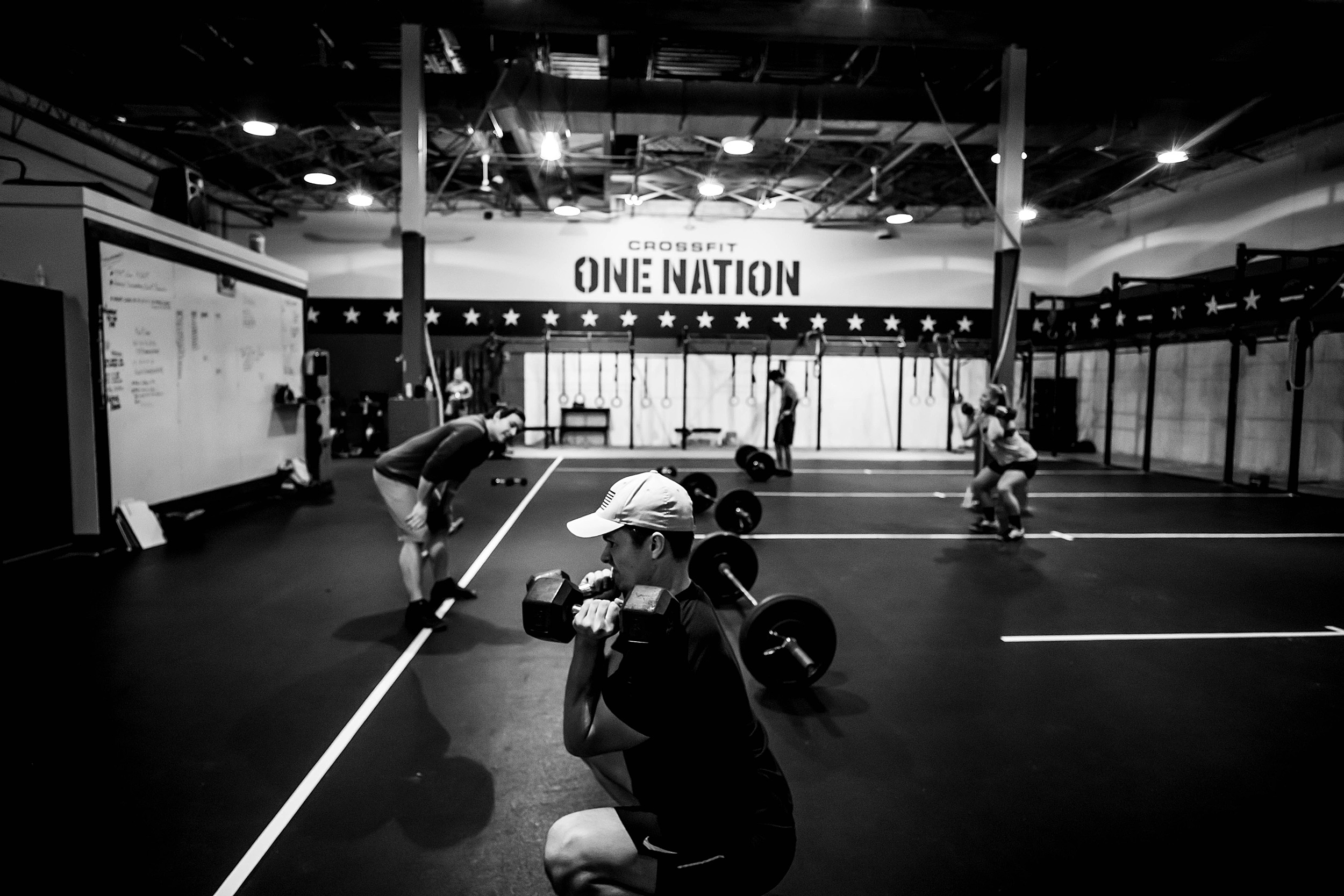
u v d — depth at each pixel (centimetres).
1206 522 845
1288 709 354
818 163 1402
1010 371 966
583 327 1720
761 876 161
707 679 156
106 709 343
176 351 776
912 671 401
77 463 653
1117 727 334
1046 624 482
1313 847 244
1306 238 1182
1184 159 1073
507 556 654
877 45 901
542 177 1452
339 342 1672
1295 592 557
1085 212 1631
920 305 1759
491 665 399
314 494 1006
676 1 830
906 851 240
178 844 240
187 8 796
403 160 862
